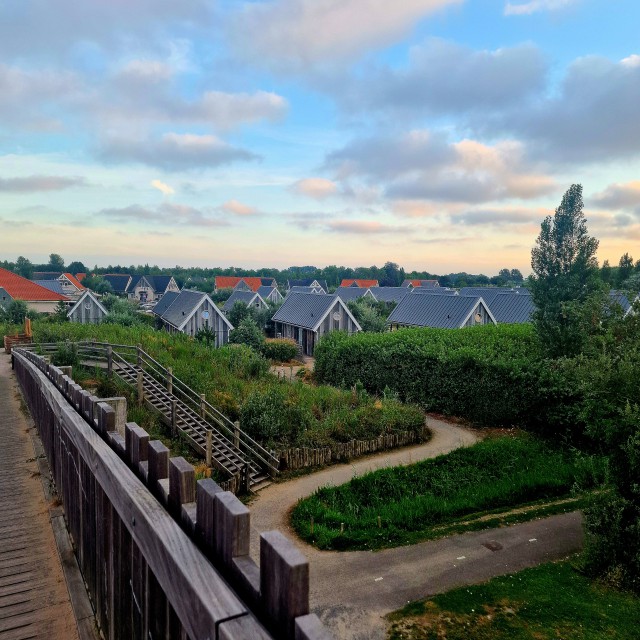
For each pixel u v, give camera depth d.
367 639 7.12
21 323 34.22
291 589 1.22
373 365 25.02
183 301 44.56
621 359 9.66
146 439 2.79
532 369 17.55
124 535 2.62
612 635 7.11
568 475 13.96
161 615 1.99
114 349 20.94
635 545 8.45
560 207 19.02
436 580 8.78
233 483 13.08
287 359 39.62
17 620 3.90
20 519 5.77
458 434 18.27
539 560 9.52
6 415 11.29
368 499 13.11
